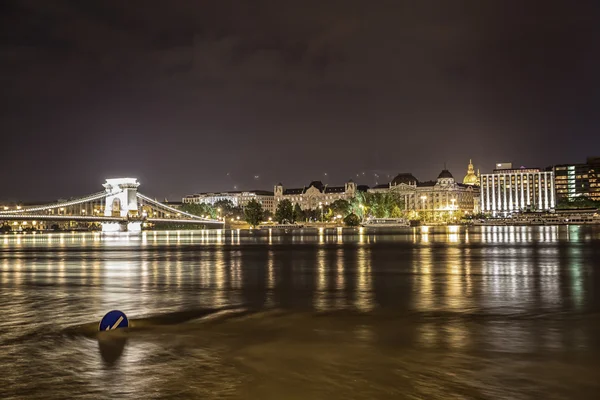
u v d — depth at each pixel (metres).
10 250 110.12
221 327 26.33
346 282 44.22
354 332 24.98
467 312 29.81
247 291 39.22
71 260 76.06
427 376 18.34
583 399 16.25
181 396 16.83
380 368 19.27
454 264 59.88
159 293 38.50
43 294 38.69
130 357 20.95
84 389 17.55
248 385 17.64
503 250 83.25
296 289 40.12
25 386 17.89
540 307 31.27
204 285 43.12
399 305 32.31
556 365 19.50
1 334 25.17
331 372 18.86
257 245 113.25
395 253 80.19
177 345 22.70
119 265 65.25
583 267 55.00
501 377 18.22
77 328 26.39
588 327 25.73
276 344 22.75
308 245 109.06
